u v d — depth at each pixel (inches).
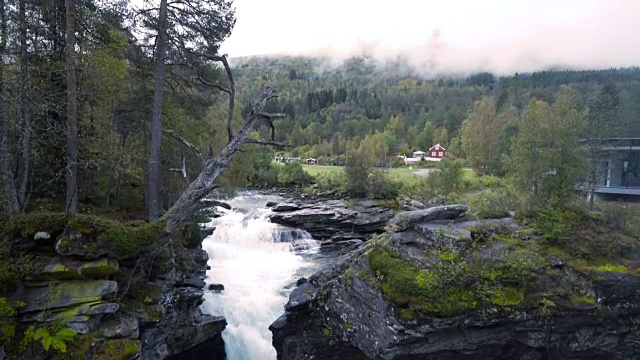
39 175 556.7
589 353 522.3
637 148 1155.3
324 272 641.6
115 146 560.1
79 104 521.0
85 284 354.0
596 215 639.8
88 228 353.1
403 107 5826.8
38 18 468.8
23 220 343.6
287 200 1792.6
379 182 1743.4
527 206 677.3
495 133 2095.2
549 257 552.4
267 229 1132.5
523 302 495.5
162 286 494.3
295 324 587.2
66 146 505.4
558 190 675.4
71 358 325.1
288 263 930.1
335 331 567.8
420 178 1797.5
